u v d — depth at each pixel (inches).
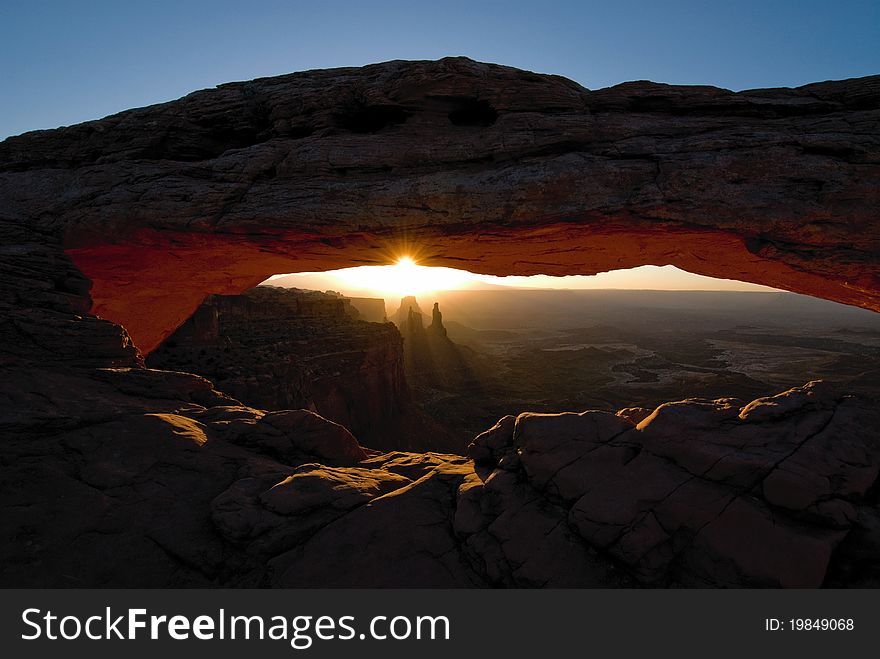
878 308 509.7
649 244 532.1
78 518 256.7
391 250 571.5
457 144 517.7
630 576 211.9
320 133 558.9
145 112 615.2
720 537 209.9
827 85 481.7
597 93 523.5
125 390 419.8
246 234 546.3
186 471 309.1
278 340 1594.5
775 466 223.0
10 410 326.6
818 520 206.8
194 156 613.9
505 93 519.2
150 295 730.2
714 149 463.2
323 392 1583.4
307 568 233.3
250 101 591.2
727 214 446.6
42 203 582.6
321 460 371.6
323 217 515.8
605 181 473.4
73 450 310.0
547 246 550.3
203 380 471.5
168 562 238.1
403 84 526.3
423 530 258.2
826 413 255.3
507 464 291.1
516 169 493.4
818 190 434.6
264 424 374.9
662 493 230.7
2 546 232.2
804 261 450.0
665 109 509.4
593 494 240.5
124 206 553.0
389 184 513.0
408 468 369.4
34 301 482.6
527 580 215.3
